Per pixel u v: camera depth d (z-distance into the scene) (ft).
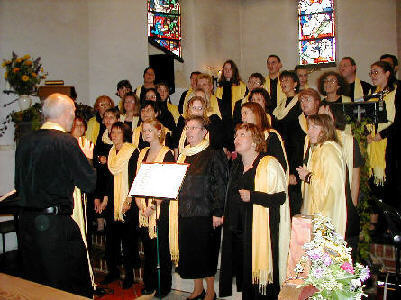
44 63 23.49
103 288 14.11
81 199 11.92
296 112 14.64
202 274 11.52
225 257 10.82
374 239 13.04
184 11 33.06
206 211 11.48
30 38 22.72
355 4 30.83
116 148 14.57
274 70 19.16
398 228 9.48
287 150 14.62
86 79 26.12
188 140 12.17
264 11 34.42
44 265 9.45
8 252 18.84
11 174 20.04
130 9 27.71
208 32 33.53
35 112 19.03
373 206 13.21
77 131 14.65
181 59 32.50
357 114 12.92
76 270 9.84
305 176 10.29
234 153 16.08
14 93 19.79
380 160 14.03
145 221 13.01
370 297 9.78
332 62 32.27
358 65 30.73
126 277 14.34
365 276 5.91
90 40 26.61
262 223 10.09
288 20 33.65
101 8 26.99
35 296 6.96
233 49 34.83
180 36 33.01
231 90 19.24
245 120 11.75
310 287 5.96
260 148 10.55
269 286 10.14
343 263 5.90
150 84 22.21
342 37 31.19
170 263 12.93
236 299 12.64
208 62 33.30
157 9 31.81
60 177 9.64
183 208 11.57
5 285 7.45
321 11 32.76
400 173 13.82
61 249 9.57
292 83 15.28
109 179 14.46
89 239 14.76
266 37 34.37
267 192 10.09
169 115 18.80
